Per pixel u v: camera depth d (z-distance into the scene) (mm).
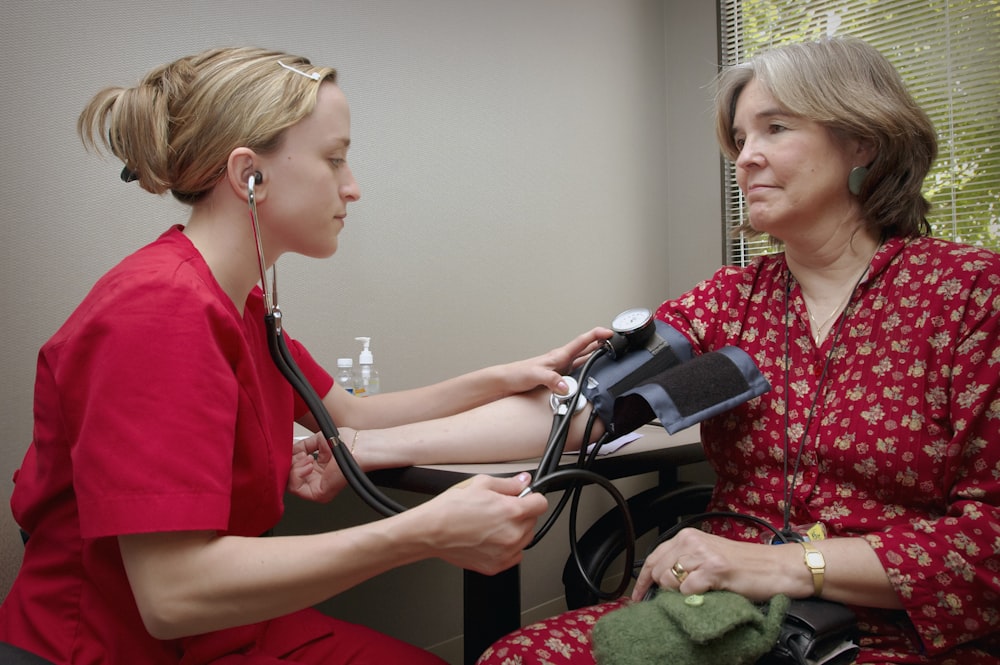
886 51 2195
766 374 1080
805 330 1062
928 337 927
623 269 2580
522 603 2268
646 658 691
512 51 2207
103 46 1465
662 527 1353
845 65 1018
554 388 1159
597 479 890
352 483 968
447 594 2111
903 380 938
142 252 788
